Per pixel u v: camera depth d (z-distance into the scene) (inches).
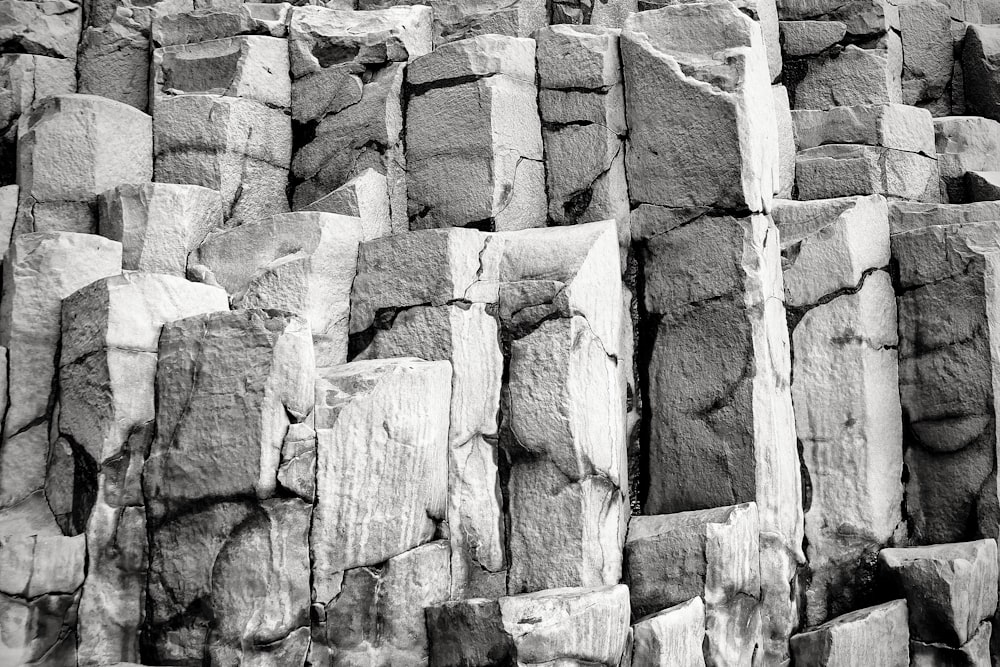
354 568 125.1
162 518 122.2
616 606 125.4
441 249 142.8
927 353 160.6
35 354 133.6
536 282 141.5
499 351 142.5
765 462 144.9
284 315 122.3
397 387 129.9
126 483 124.6
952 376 158.1
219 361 122.2
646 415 152.9
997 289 156.3
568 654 120.6
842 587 152.5
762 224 150.8
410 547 130.4
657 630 126.6
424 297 143.0
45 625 120.6
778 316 153.6
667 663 126.4
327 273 146.9
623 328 153.7
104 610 122.1
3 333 134.6
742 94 148.9
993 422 154.0
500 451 140.7
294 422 121.2
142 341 128.3
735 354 146.8
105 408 125.1
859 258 158.2
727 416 146.3
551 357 139.1
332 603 123.1
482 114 159.3
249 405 119.6
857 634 140.6
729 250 148.6
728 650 134.7
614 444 143.1
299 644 119.3
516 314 141.8
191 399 122.7
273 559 118.0
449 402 137.9
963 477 155.9
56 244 136.0
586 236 147.0
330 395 126.5
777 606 144.4
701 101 151.4
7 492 130.1
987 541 151.1
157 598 121.3
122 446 125.1
